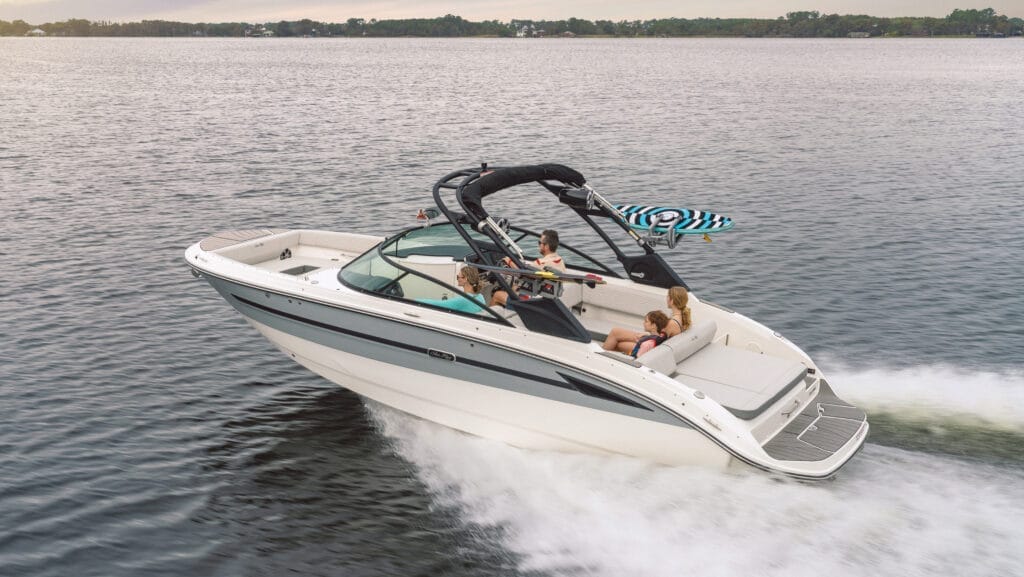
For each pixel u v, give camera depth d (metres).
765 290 14.83
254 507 8.14
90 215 20.70
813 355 11.84
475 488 8.20
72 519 7.91
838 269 16.06
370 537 7.64
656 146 34.03
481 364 8.38
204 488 8.48
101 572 7.18
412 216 20.78
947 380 10.77
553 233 9.33
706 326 8.81
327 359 9.49
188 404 10.34
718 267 16.20
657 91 68.56
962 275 15.67
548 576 6.97
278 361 11.71
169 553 7.45
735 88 72.38
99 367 11.35
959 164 28.94
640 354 8.21
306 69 113.75
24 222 19.78
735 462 7.51
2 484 8.46
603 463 8.08
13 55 193.75
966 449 8.70
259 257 10.74
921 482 7.93
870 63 133.62
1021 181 25.45
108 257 16.72
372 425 9.79
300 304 9.30
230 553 7.45
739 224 19.80
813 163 29.27
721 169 28.02
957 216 20.62
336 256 11.07
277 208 21.69
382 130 40.22
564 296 9.43
